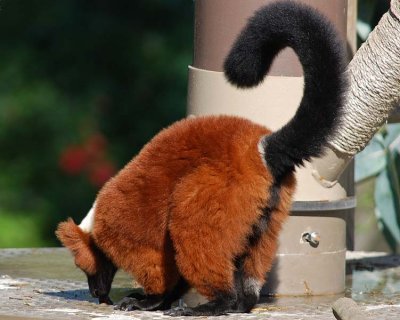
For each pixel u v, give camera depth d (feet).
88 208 88.28
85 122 90.02
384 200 57.11
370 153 56.44
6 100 89.97
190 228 34.22
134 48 91.81
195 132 35.42
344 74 34.37
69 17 92.73
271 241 35.81
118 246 36.19
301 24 33.94
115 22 92.58
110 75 91.76
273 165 34.14
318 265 40.57
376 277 45.44
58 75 91.50
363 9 58.85
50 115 89.81
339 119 34.27
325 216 40.55
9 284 42.04
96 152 89.35
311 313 36.47
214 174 34.19
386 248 66.69
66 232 37.81
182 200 34.24
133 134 90.07
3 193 88.12
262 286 39.14
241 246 34.73
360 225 66.80
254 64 34.17
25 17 92.73
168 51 91.20
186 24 91.97
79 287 41.55
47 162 89.25
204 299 39.78
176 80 90.38
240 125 35.35
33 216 87.81
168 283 36.04
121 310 36.45
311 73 33.96
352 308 33.35
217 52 40.29
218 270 34.50
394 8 38.22
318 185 40.19
